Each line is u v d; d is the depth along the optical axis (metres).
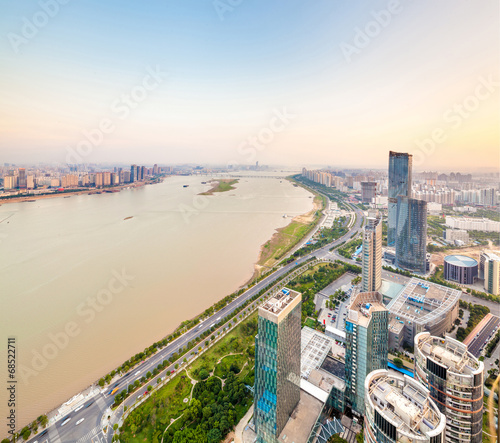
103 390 116.69
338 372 114.69
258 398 85.19
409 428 59.56
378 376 69.94
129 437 95.62
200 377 120.38
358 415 99.69
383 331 98.31
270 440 85.88
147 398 111.12
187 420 100.69
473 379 73.00
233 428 99.06
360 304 99.75
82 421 103.06
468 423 74.88
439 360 81.31
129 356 139.00
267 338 78.56
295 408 93.62
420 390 66.19
